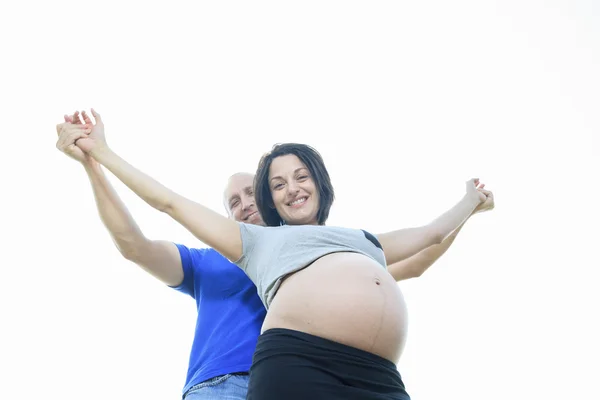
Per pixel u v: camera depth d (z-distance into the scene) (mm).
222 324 2115
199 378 1993
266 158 2238
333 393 1503
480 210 2359
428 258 2428
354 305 1647
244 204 2646
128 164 1948
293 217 2150
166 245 2268
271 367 1565
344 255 1817
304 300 1667
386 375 1613
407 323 1783
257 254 1902
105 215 2086
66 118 2057
